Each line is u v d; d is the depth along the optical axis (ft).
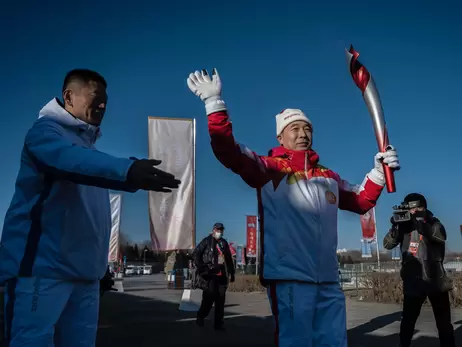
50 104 7.01
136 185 5.74
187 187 30.42
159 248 29.84
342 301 9.14
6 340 6.34
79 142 7.00
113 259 29.40
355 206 10.56
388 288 38.01
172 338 19.92
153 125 30.68
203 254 23.22
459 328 21.90
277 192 9.09
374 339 19.45
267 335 20.83
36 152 6.32
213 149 8.52
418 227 14.89
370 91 10.30
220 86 8.48
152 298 42.68
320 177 9.58
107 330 22.21
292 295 8.63
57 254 6.42
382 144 10.14
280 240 8.84
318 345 8.75
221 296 22.74
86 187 6.89
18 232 6.48
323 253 8.96
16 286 6.32
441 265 14.97
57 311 6.40
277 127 10.48
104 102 7.55
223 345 18.24
